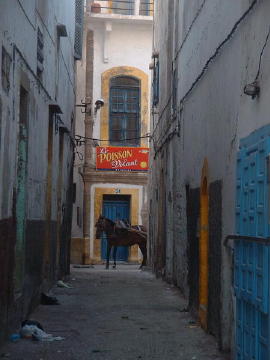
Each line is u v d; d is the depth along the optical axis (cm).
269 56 630
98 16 2758
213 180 911
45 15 1133
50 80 1238
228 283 798
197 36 1127
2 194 736
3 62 734
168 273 1611
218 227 859
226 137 827
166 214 1673
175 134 1473
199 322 989
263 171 604
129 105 2803
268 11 640
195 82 1118
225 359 755
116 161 2781
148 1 2820
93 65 2780
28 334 853
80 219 2773
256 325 626
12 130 804
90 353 774
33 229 1038
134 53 2803
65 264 1703
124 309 1150
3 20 726
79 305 1191
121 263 2761
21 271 925
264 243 588
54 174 1371
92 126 2773
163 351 794
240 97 752
